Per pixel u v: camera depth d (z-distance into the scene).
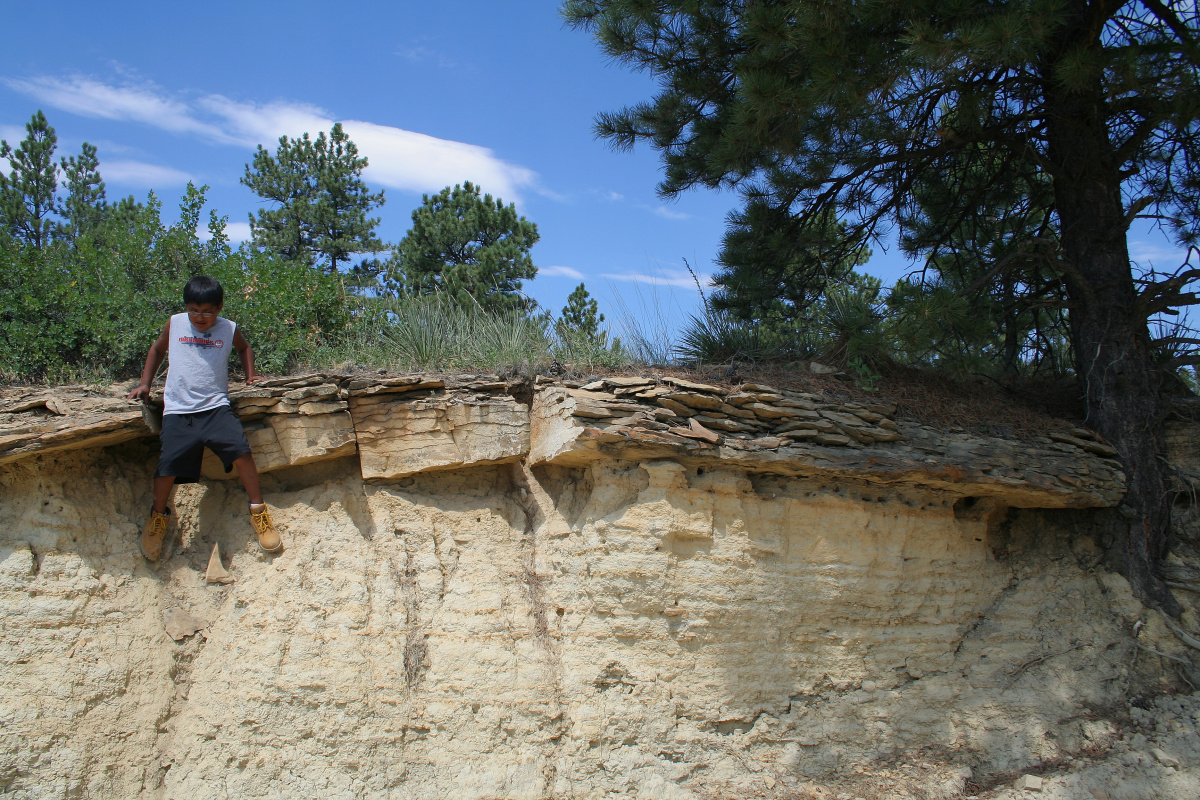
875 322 7.45
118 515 5.57
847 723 6.70
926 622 7.34
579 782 5.74
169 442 5.35
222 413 5.48
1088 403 8.32
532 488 6.71
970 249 9.53
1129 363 8.16
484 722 5.64
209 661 5.44
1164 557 7.87
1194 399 8.21
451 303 8.02
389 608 5.76
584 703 5.93
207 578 5.71
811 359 7.72
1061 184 8.73
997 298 8.80
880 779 6.48
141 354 6.48
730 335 7.95
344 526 5.98
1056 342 9.85
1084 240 8.50
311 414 5.85
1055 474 7.39
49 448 5.13
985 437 7.48
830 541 6.86
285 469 6.11
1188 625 7.52
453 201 17.86
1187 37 7.39
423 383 6.15
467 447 6.30
